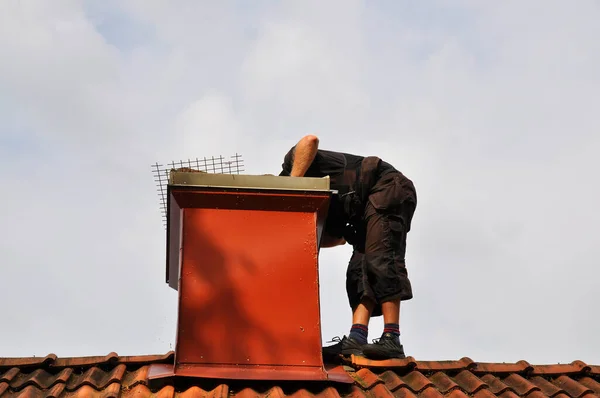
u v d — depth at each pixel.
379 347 7.77
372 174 8.55
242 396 6.62
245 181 7.53
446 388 7.17
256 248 7.36
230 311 7.09
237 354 6.94
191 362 6.86
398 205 8.47
